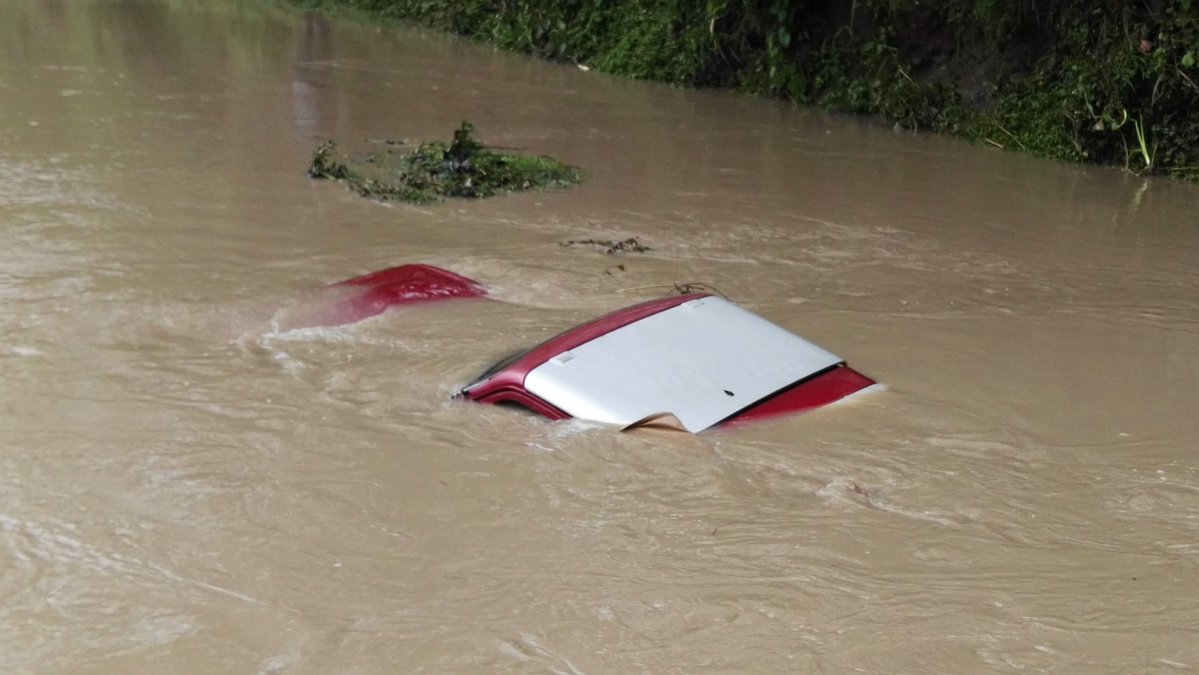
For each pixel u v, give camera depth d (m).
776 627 3.88
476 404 5.68
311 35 20.56
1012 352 6.79
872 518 4.61
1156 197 11.90
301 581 4.16
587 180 11.24
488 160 11.12
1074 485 5.00
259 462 5.07
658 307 6.00
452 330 6.87
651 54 18.23
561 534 4.46
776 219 10.02
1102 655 3.73
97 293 7.34
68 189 9.78
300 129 12.80
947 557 4.33
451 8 22.16
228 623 3.92
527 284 7.92
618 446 5.09
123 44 18.22
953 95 15.26
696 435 5.19
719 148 13.20
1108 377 6.43
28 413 5.55
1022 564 4.30
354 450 5.18
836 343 6.84
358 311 7.16
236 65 16.81
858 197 11.05
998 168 13.01
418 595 4.08
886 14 16.19
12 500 4.71
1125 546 4.46
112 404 5.68
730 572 4.20
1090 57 14.30
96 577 4.19
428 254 8.54
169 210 9.35
